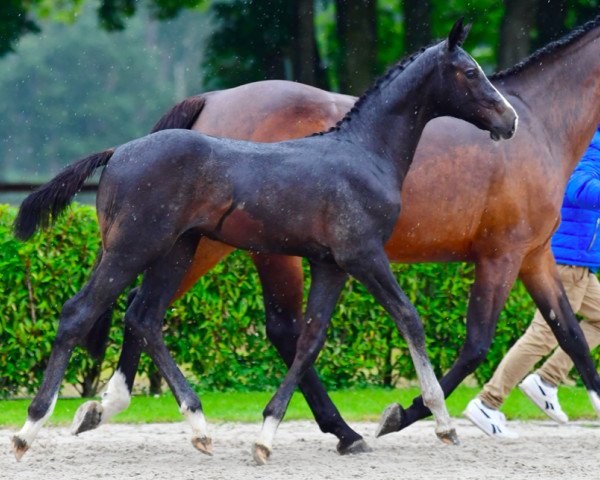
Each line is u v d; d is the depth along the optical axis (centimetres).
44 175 5756
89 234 1371
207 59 2541
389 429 1035
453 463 959
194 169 910
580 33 1118
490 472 910
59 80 5853
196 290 1395
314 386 1030
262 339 1430
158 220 903
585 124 1119
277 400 951
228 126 1099
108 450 1016
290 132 1091
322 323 965
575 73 1116
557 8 2258
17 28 2619
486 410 1140
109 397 1016
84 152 5828
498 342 1445
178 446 1049
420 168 1066
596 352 1446
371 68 2294
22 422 1191
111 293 909
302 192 922
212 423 1224
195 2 2652
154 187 902
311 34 2398
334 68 2484
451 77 958
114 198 910
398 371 1490
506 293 1080
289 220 923
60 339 902
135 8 2683
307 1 2392
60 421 1203
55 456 975
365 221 929
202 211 920
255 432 1165
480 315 1079
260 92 1106
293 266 1085
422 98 968
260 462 936
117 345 1388
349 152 944
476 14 2508
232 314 1410
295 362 963
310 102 1098
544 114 1107
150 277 972
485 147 1071
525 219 1077
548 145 1097
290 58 2436
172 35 5856
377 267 935
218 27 2595
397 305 940
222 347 1416
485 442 1103
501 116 954
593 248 1185
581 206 1144
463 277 1434
